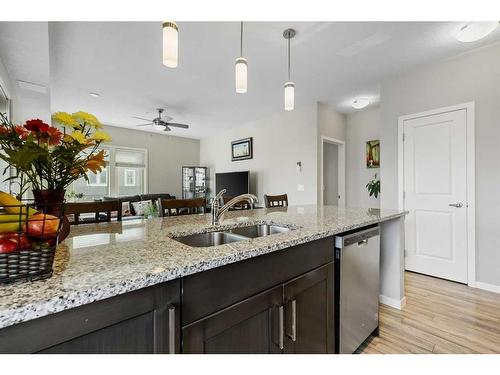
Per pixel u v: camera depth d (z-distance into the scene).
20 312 0.51
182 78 3.40
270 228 1.73
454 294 2.55
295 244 1.14
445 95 2.95
